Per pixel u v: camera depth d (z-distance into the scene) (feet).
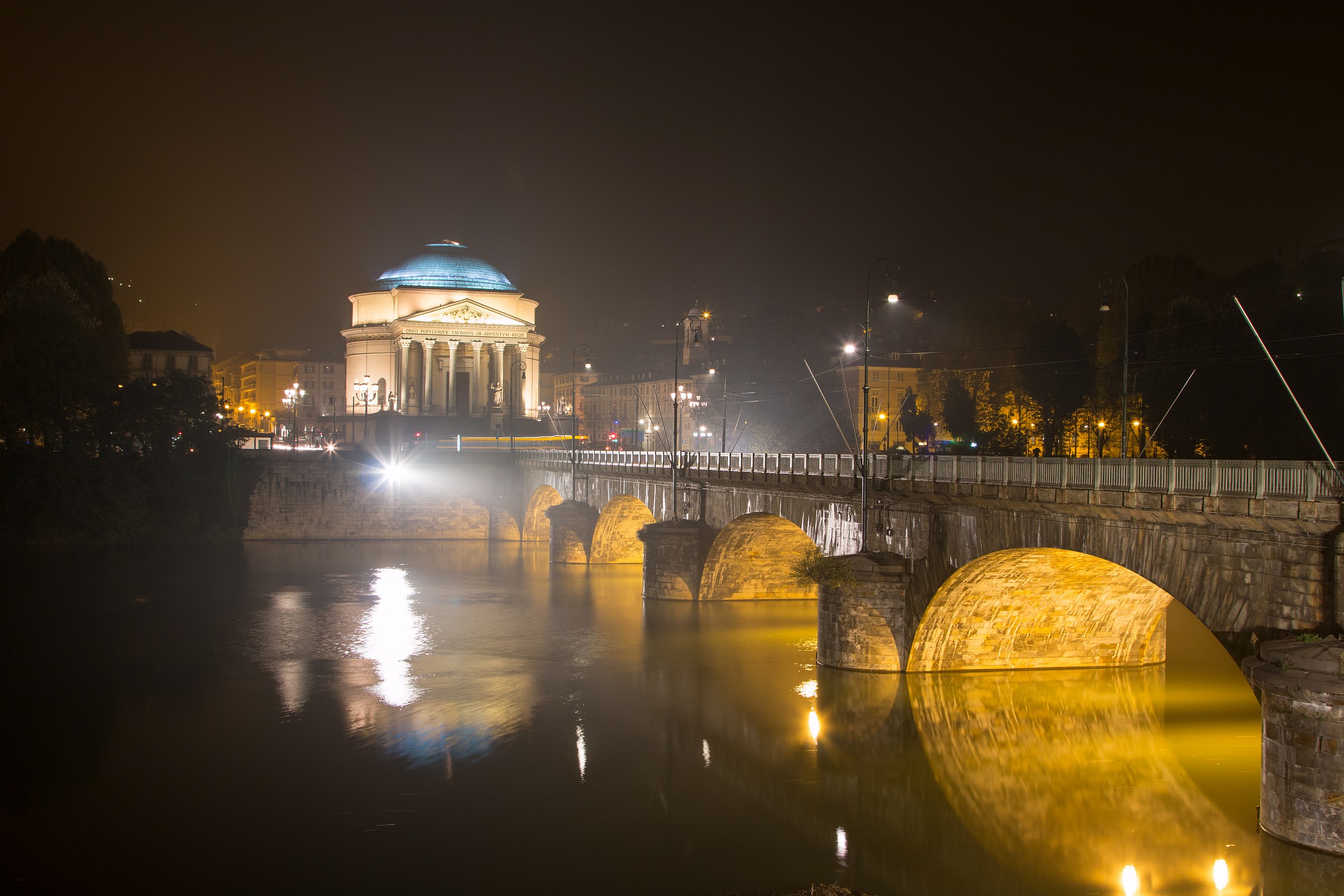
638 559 333.42
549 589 280.72
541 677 175.94
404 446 452.35
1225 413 231.91
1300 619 93.40
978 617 160.66
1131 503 109.81
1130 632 169.17
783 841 108.78
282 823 113.60
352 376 611.47
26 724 150.20
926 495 148.15
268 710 157.48
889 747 136.15
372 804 118.93
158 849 107.45
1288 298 298.76
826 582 164.66
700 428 444.14
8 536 370.73
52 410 372.58
